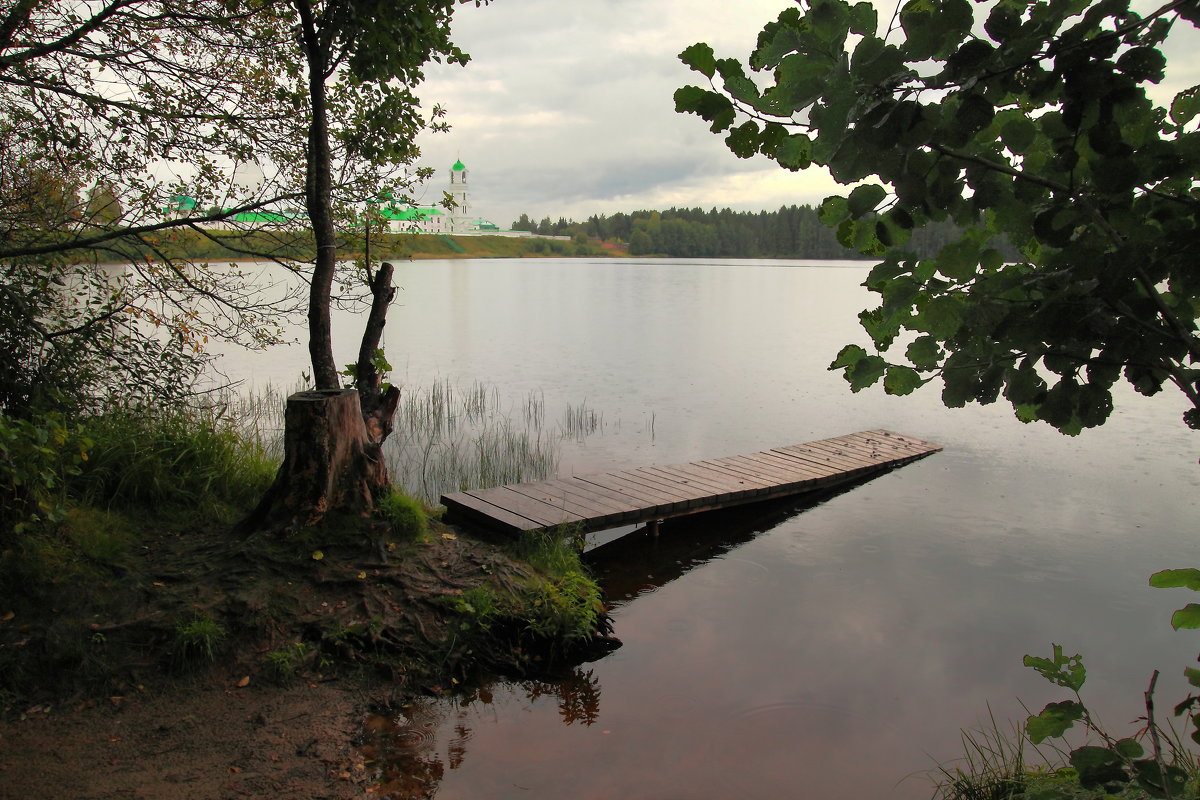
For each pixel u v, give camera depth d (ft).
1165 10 4.03
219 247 21.75
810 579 21.85
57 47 17.33
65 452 17.70
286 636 15.05
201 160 19.79
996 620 19.26
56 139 17.81
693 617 19.35
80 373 19.57
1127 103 4.18
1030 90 4.36
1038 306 4.72
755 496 27.07
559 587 17.93
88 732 12.53
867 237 5.05
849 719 14.80
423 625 15.90
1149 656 17.57
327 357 19.21
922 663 17.11
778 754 13.60
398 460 32.45
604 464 32.89
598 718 14.61
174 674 13.96
